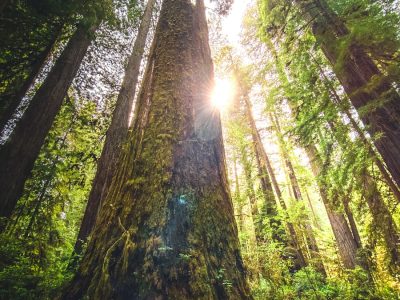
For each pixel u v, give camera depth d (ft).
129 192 8.87
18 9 18.53
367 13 15.21
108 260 7.37
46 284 11.05
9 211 16.67
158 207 8.10
